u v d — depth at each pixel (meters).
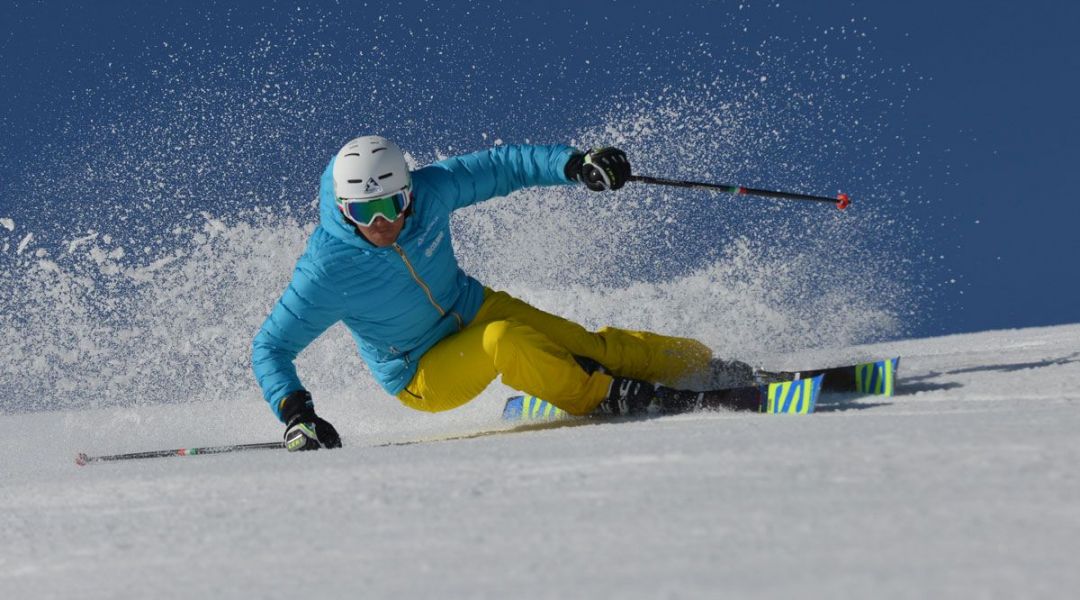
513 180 15.77
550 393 14.77
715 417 13.35
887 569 5.41
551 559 6.34
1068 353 17.38
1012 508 6.29
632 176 15.77
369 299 14.95
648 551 6.25
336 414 19.73
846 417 11.46
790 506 6.84
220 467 11.18
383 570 6.61
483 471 9.09
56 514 9.69
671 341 16.20
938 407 12.31
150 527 8.65
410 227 14.82
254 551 7.49
